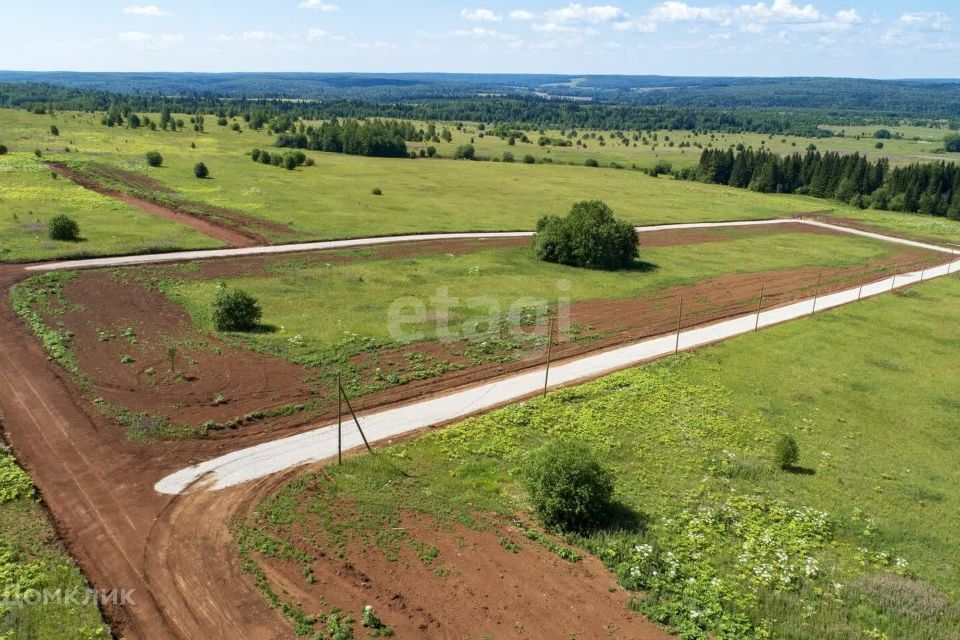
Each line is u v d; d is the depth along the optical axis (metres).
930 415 37.19
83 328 40.09
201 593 19.59
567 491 23.50
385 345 41.28
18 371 33.81
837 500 27.53
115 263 54.31
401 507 24.53
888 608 20.62
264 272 54.81
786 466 29.98
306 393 34.09
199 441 28.77
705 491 27.31
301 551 21.69
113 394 32.19
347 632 18.19
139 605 19.03
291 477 26.30
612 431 31.92
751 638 18.97
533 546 22.78
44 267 51.56
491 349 42.06
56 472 25.61
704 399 36.56
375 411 32.91
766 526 25.03
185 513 23.48
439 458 28.36
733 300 57.25
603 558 22.28
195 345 38.88
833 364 43.53
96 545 21.53
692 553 22.84
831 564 22.95
